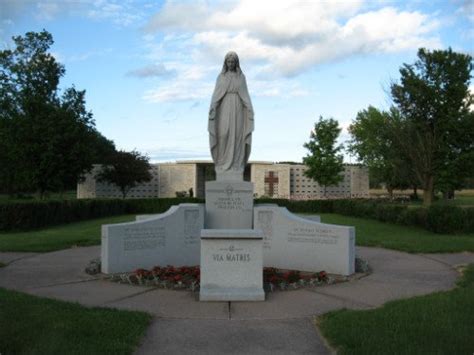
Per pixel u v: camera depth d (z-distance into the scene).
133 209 32.06
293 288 8.84
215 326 6.43
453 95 32.59
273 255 11.52
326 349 5.59
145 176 41.59
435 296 7.79
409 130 33.72
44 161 33.41
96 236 17.14
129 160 40.69
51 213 22.58
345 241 10.37
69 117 34.53
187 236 11.66
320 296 8.19
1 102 35.50
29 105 34.53
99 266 10.72
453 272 10.62
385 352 5.18
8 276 9.85
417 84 32.91
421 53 33.12
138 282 9.21
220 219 12.17
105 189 42.78
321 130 44.72
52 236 17.09
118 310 6.89
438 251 13.76
